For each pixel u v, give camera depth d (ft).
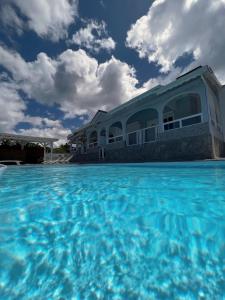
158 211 6.48
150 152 33.88
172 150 29.94
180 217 5.85
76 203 7.76
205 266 3.59
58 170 27.09
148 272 3.47
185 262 3.73
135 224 5.50
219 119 35.40
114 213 6.45
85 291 3.07
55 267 3.65
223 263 3.67
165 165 22.30
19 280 3.33
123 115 43.39
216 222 5.42
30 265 3.70
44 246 4.38
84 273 3.48
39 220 5.94
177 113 38.14
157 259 3.84
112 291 3.08
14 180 16.01
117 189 10.35
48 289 3.15
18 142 69.46
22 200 8.44
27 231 5.15
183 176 13.84
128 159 39.34
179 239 4.58
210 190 9.22
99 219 5.94
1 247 4.33
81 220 5.88
